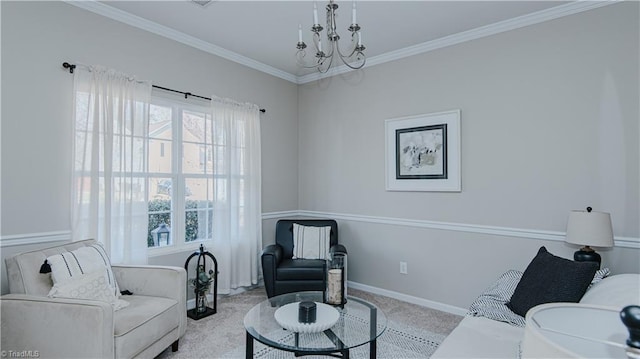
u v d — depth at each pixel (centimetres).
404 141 360
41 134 245
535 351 55
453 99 329
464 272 322
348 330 199
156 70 313
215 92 361
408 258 358
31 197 240
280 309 220
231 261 365
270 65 412
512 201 297
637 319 48
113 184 276
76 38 263
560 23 275
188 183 345
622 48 250
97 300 194
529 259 288
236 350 250
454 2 267
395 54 365
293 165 452
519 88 294
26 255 209
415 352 250
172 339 237
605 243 223
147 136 297
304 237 378
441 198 336
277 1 269
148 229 310
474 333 185
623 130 249
